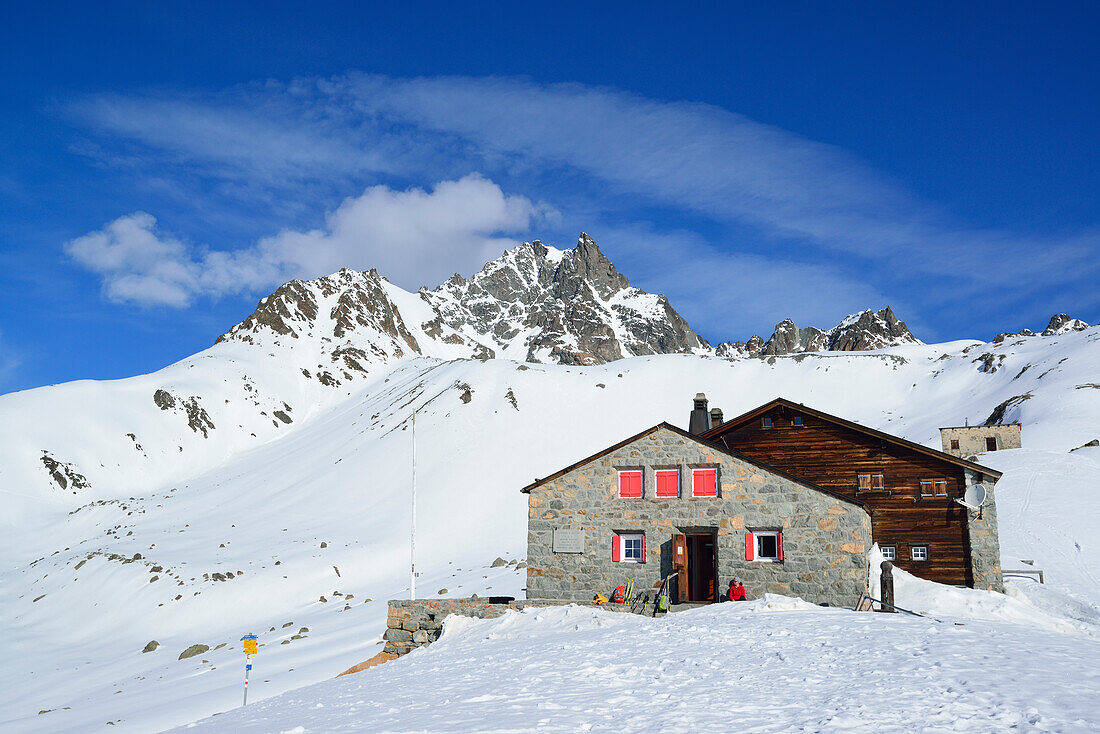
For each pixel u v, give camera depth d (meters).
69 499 152.75
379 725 14.02
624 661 18.86
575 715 13.27
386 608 63.12
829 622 22.45
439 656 25.31
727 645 19.84
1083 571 46.09
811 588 31.62
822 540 31.97
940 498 39.81
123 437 181.62
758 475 33.38
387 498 118.31
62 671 63.59
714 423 49.03
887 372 179.00
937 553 39.31
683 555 33.78
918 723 11.11
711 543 36.16
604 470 35.66
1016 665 14.98
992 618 28.56
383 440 147.75
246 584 81.94
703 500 33.97
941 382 166.62
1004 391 144.50
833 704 12.65
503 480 121.19
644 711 13.18
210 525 114.75
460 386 166.38
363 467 133.88
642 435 35.41
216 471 175.38
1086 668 14.67
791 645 19.06
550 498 36.16
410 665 24.19
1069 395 116.00
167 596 80.69
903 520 40.09
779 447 43.06
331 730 14.13
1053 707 11.51
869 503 40.75
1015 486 67.75
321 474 136.38
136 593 82.50
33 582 93.00
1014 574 45.47
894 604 30.31
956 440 88.12
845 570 31.44
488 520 104.81
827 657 17.16
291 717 17.09
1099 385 119.50
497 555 85.19
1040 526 56.66
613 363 190.50
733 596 31.59
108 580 86.56
